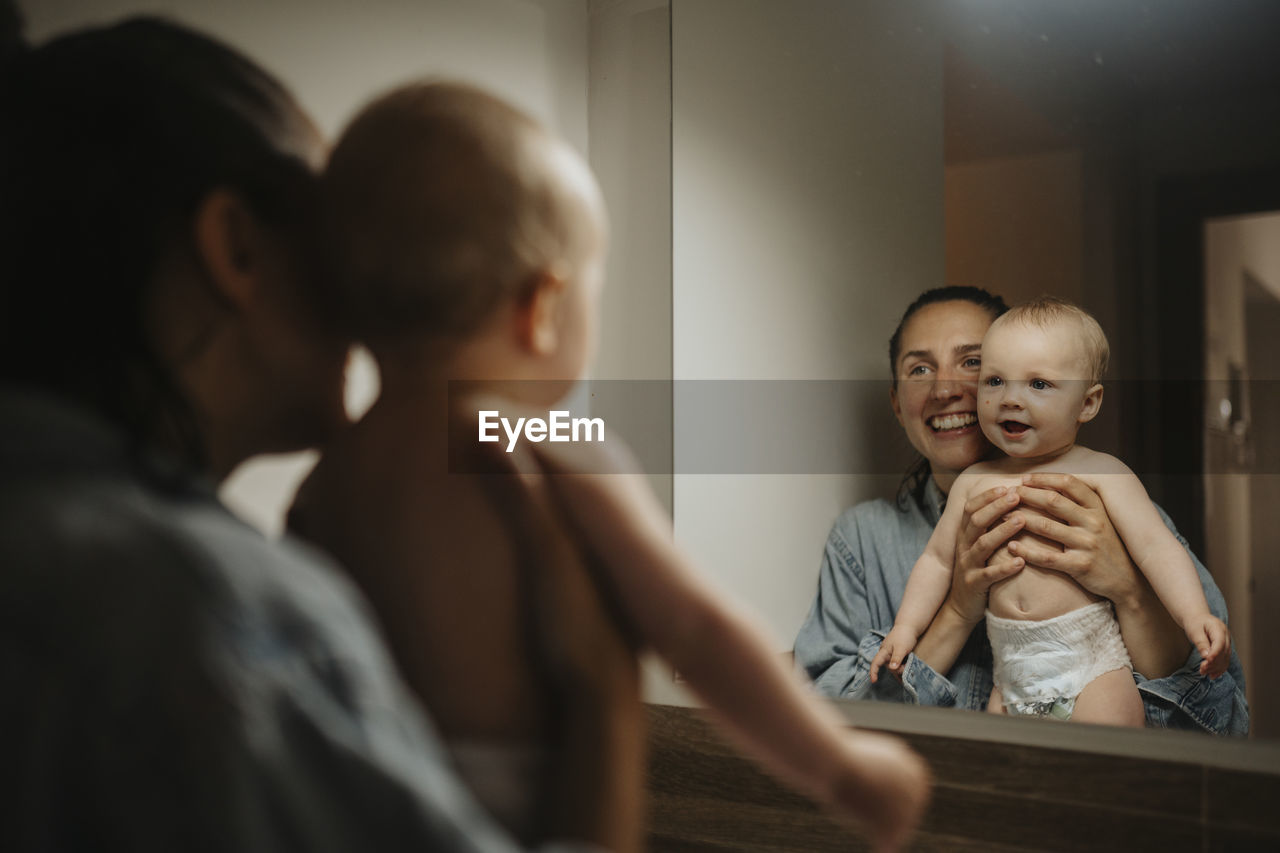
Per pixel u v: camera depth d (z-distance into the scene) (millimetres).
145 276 296
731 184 802
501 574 358
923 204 708
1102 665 625
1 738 198
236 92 327
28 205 282
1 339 281
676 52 835
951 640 684
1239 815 560
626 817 351
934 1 702
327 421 389
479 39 805
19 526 210
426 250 365
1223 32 602
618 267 880
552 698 355
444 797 223
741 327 794
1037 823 618
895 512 719
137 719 200
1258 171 590
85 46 305
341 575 370
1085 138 646
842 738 402
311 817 207
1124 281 629
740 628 388
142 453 250
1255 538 585
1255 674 582
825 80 753
